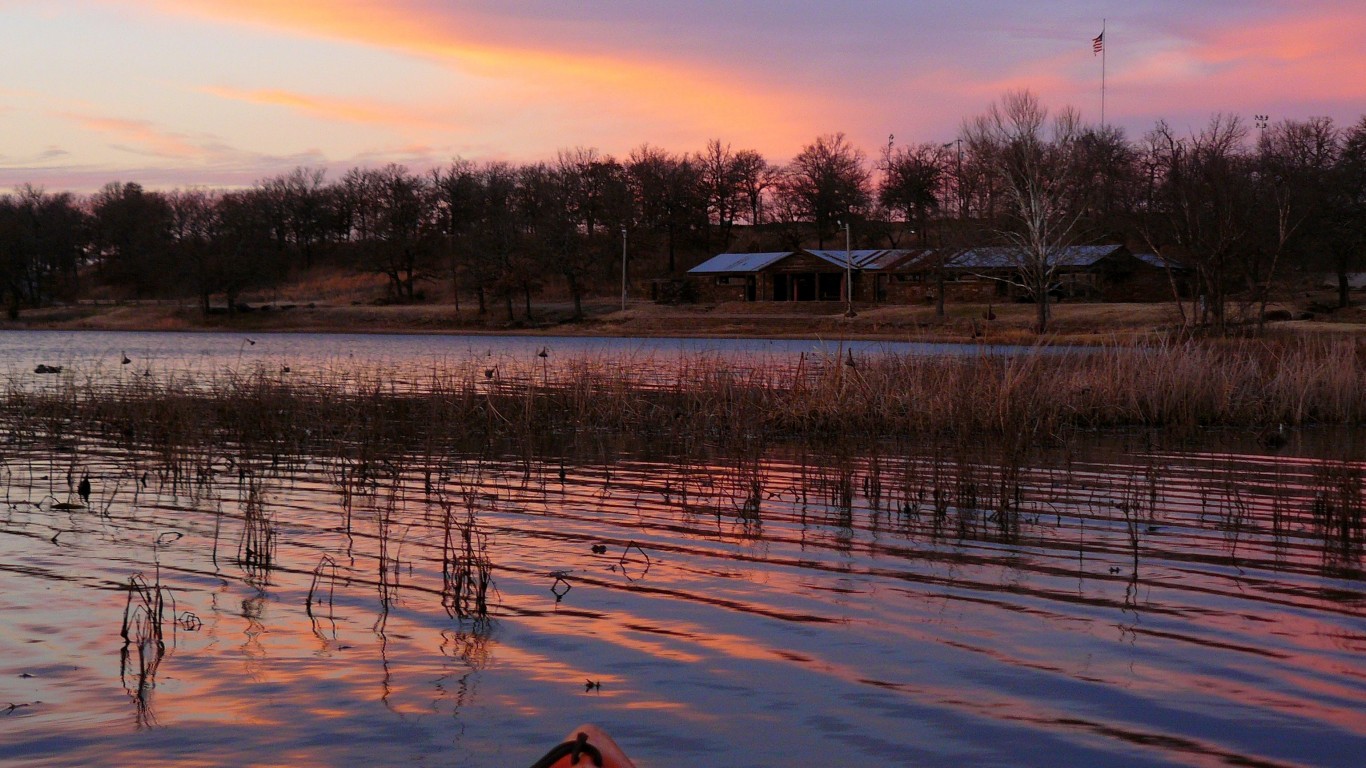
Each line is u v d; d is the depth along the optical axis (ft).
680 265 479.41
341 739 21.58
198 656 26.27
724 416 75.56
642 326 322.34
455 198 485.15
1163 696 24.11
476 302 402.93
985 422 70.74
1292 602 31.60
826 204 468.34
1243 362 90.89
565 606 30.78
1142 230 227.40
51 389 97.09
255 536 39.91
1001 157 232.94
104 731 21.84
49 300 460.14
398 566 35.32
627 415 77.82
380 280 463.01
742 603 31.19
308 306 390.63
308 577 33.99
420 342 255.50
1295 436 74.95
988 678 25.16
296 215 524.11
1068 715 23.03
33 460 59.62
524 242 365.81
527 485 52.42
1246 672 25.64
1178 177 208.23
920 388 75.41
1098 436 73.87
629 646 27.27
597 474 55.83
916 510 45.96
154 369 128.47
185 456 57.98
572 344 233.35
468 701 23.59
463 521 42.91
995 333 196.03
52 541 39.04
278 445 65.51
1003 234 238.89
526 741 21.61
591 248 405.39
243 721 22.39
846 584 33.40
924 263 279.28
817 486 51.93
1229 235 198.08
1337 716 23.03
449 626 28.81
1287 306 254.68
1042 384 79.82
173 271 406.82
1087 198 263.08
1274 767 20.61
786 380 82.89
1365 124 281.33
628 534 40.93
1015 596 32.07
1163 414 81.46
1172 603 31.40
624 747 21.31
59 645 27.04
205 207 500.74
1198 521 43.52
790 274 350.43
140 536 40.01
